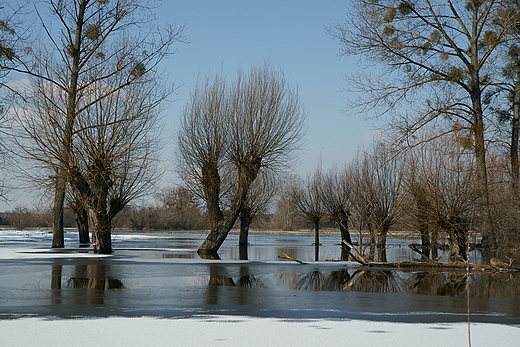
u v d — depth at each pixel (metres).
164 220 84.81
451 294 12.59
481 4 27.41
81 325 7.81
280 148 27.31
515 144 32.03
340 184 35.41
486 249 29.23
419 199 22.58
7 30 22.52
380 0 27.45
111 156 24.94
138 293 11.84
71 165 24.42
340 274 17.28
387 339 7.08
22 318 8.41
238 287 13.27
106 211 25.62
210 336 7.14
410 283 14.98
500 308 10.34
